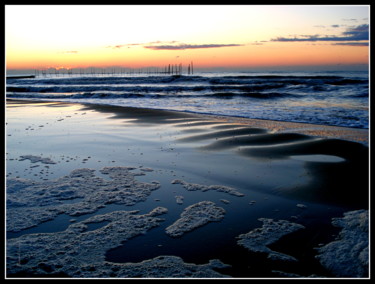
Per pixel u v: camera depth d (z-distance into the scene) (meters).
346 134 10.34
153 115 14.57
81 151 8.11
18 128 11.10
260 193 5.54
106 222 4.46
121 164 7.07
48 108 17.41
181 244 3.90
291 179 6.18
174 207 4.97
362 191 5.53
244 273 3.34
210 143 9.01
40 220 4.45
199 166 6.97
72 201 5.12
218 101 21.89
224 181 6.11
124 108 17.30
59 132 10.43
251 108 17.77
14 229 4.17
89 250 3.73
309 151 8.20
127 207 4.95
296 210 4.86
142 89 31.83
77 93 28.47
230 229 4.29
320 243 3.92
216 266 3.46
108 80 47.84
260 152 8.09
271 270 3.39
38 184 5.77
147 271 3.35
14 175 6.25
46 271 3.31
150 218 4.58
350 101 21.27
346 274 3.28
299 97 24.27
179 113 15.32
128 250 3.76
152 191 5.60
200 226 4.37
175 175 6.42
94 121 12.73
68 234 4.08
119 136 9.84
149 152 8.06
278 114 15.20
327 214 4.71
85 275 3.25
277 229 4.27
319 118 13.90
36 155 7.70
